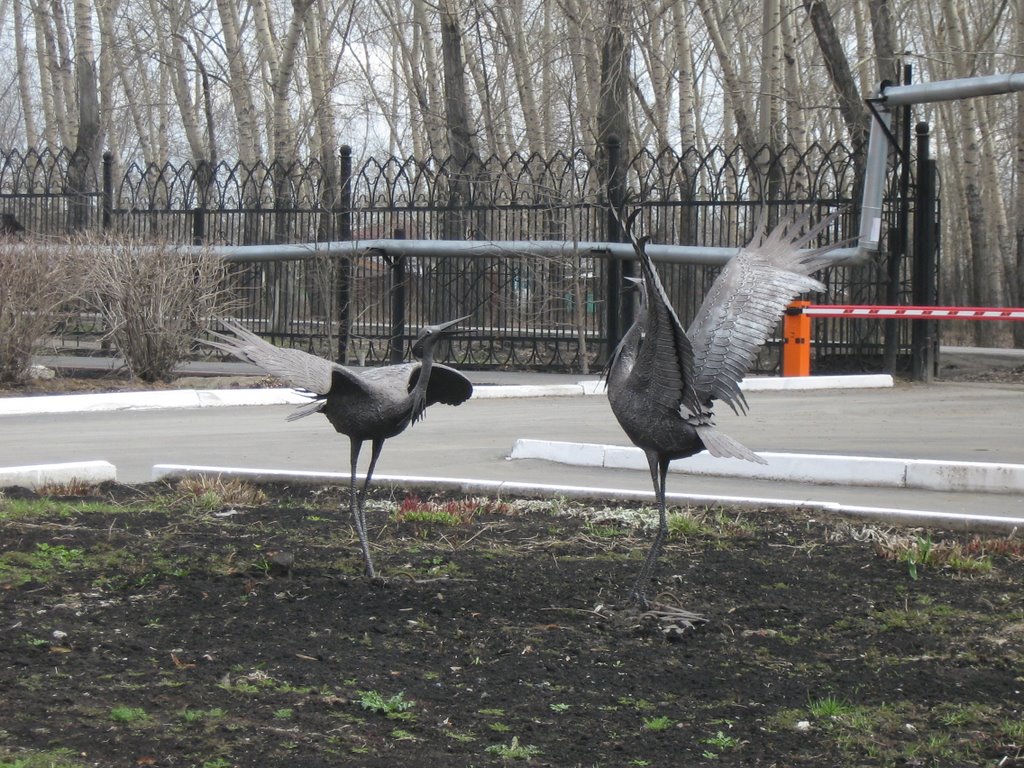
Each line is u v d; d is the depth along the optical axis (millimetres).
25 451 12922
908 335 21469
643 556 7969
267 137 39688
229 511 9305
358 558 7758
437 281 22984
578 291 21141
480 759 4543
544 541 8398
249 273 23703
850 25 44094
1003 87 18781
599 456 11914
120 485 10430
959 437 14312
